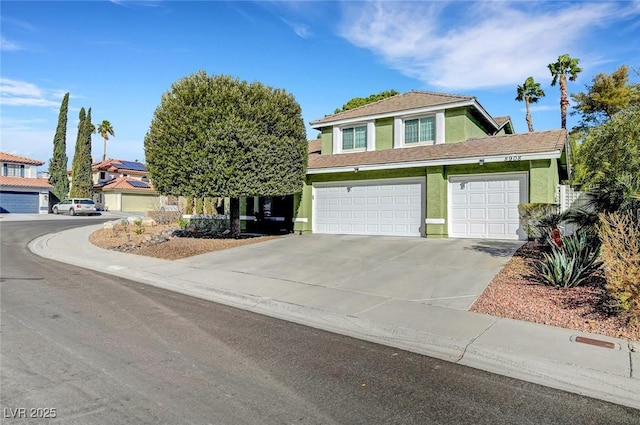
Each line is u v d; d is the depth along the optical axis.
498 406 3.90
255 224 20.56
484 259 10.56
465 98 16.62
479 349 5.19
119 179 51.06
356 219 17.03
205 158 14.26
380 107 19.34
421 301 7.46
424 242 13.85
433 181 14.91
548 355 4.93
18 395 3.87
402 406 3.86
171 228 20.52
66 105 44.84
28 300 7.64
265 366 4.75
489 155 13.64
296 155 16.06
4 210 38.94
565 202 14.65
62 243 16.62
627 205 8.70
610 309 6.32
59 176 44.19
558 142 13.42
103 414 3.54
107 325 6.18
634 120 12.40
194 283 9.25
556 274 7.68
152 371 4.51
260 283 9.13
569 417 3.73
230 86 14.78
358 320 6.50
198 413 3.61
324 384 4.30
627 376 4.36
